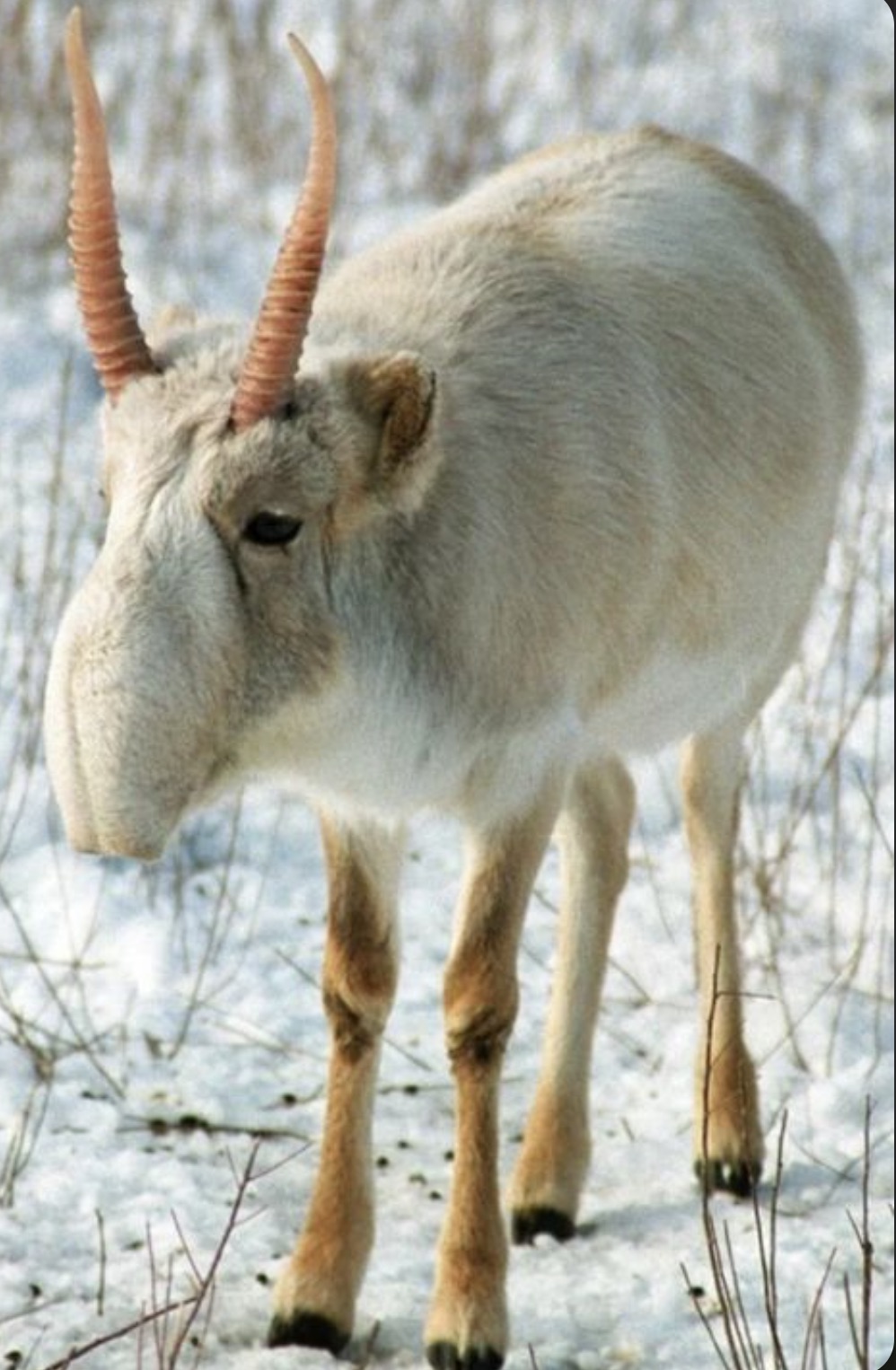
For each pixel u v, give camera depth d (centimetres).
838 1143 2286
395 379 1764
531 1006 2539
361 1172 1955
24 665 2853
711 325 2164
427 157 4497
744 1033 2377
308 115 4684
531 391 1947
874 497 3438
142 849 1700
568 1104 2169
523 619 1902
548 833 1962
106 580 1697
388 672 1834
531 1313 1961
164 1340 1780
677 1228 2142
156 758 1692
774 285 2288
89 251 1770
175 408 1748
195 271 4094
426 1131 2281
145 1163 2159
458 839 2859
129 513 1717
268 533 1742
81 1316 1895
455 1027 1941
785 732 3012
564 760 1970
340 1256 1920
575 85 4841
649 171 2280
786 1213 2173
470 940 1950
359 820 1970
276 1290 1927
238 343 1812
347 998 1975
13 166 4397
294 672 1780
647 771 3009
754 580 2208
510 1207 2147
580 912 2217
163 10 5031
